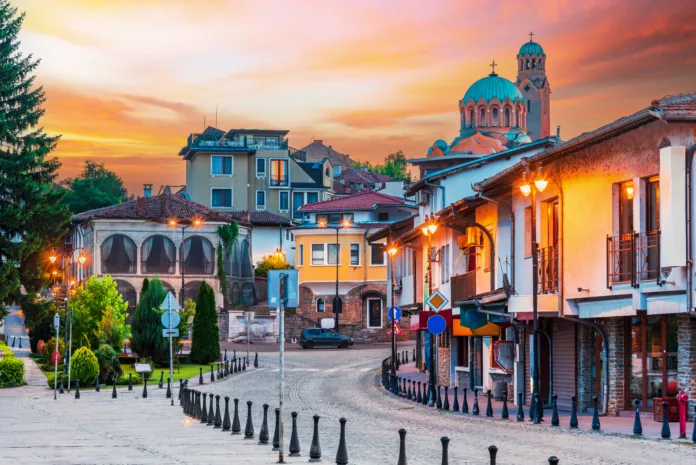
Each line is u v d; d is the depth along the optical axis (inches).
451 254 1852.9
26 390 1829.5
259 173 4734.3
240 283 3782.0
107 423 1138.7
